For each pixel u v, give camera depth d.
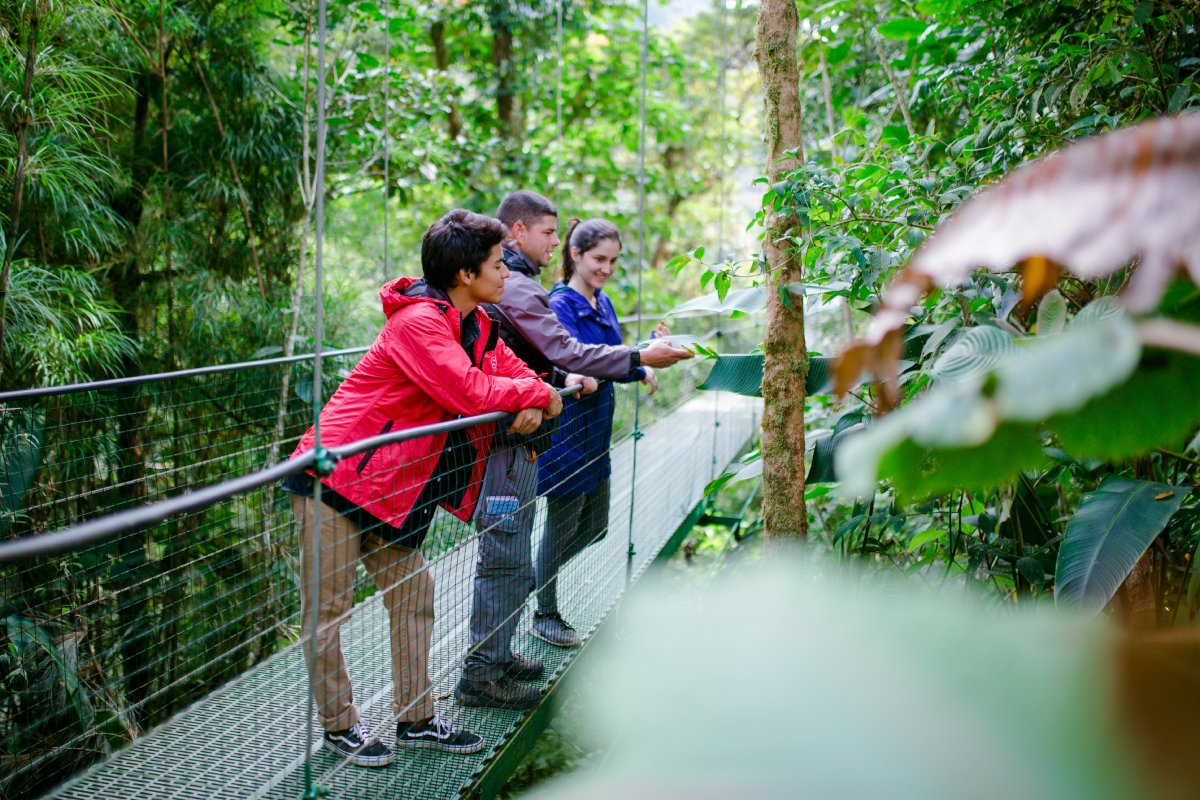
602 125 8.52
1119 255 0.60
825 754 0.32
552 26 7.83
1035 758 0.33
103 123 4.00
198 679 3.42
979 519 2.56
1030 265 0.79
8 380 3.19
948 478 0.83
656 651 0.35
